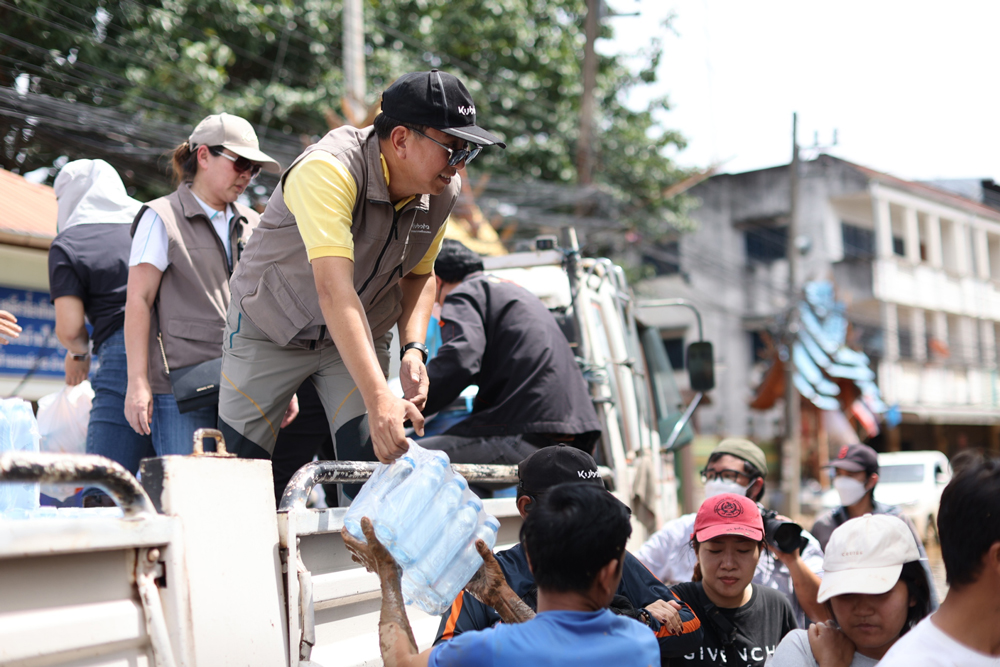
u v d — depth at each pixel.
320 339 2.66
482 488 3.78
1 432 2.36
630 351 5.43
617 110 18.67
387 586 1.96
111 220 3.62
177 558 1.70
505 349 3.88
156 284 3.21
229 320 2.74
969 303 29.67
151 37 10.55
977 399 29.50
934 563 10.79
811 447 23.89
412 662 1.84
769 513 3.61
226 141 3.32
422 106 2.37
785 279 26.75
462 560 2.06
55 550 1.45
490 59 15.94
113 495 1.63
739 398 26.31
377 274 2.62
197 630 1.71
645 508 5.07
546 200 14.50
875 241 26.98
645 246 20.81
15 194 8.38
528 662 1.75
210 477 1.85
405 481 2.06
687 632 2.85
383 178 2.45
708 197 27.62
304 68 13.45
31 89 9.56
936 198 28.88
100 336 3.49
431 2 15.21
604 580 1.83
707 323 26.91
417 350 2.84
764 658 2.97
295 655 1.98
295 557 2.03
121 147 9.38
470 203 10.80
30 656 1.41
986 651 1.70
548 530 1.81
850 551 2.33
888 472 16.20
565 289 4.86
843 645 2.37
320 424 3.43
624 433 4.96
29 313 7.62
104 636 1.54
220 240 3.35
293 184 2.38
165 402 3.30
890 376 26.36
